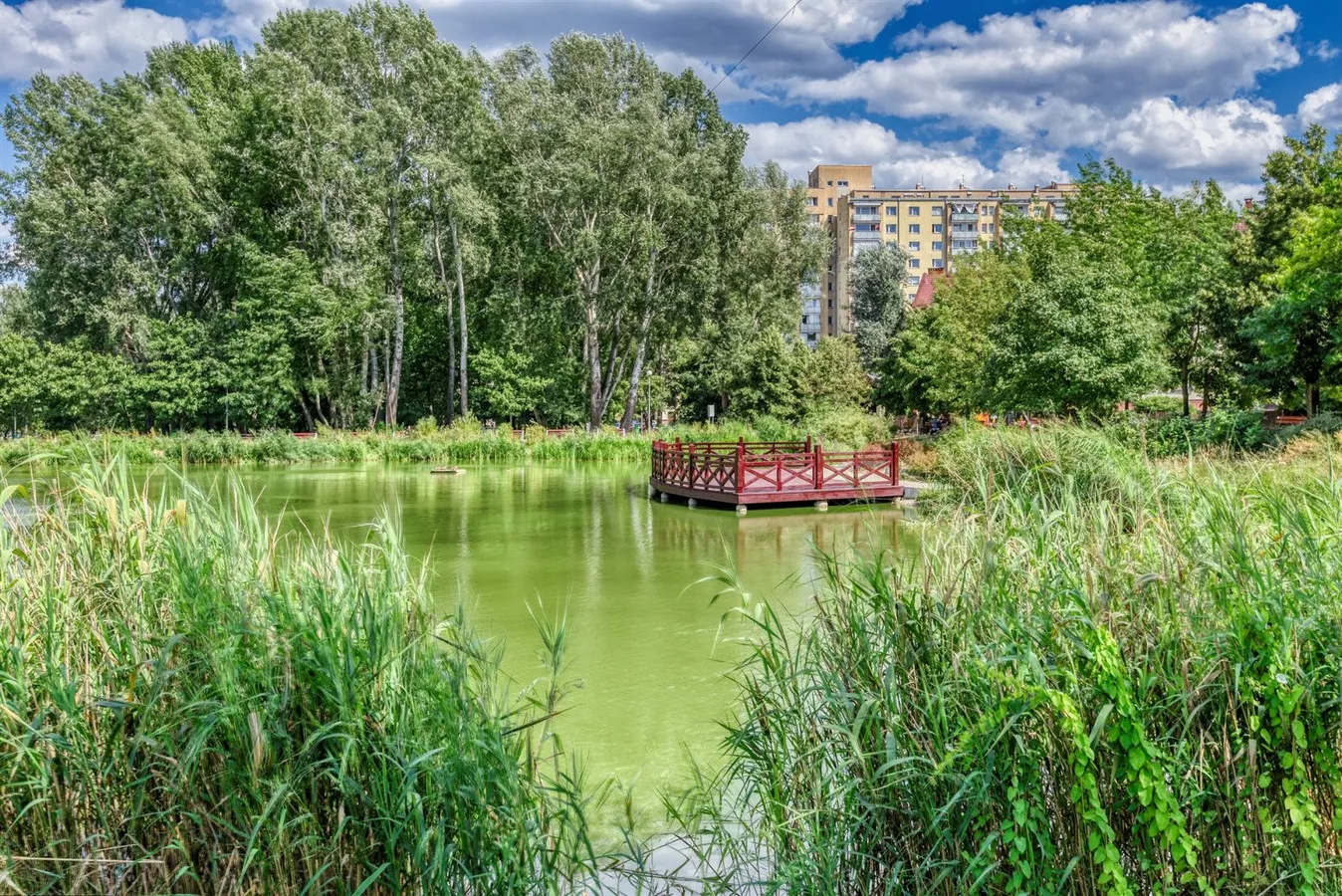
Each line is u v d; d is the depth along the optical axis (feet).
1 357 90.94
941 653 8.63
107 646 8.59
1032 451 22.09
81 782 7.84
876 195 263.29
